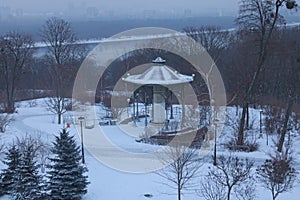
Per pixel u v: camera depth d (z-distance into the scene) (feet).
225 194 86.89
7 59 215.92
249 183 92.63
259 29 126.31
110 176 99.40
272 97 185.37
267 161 97.55
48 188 83.61
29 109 201.05
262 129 146.00
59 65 204.03
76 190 84.02
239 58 187.93
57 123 162.30
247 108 141.18
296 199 85.15
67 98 189.98
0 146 117.70
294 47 141.90
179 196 81.87
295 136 136.56
